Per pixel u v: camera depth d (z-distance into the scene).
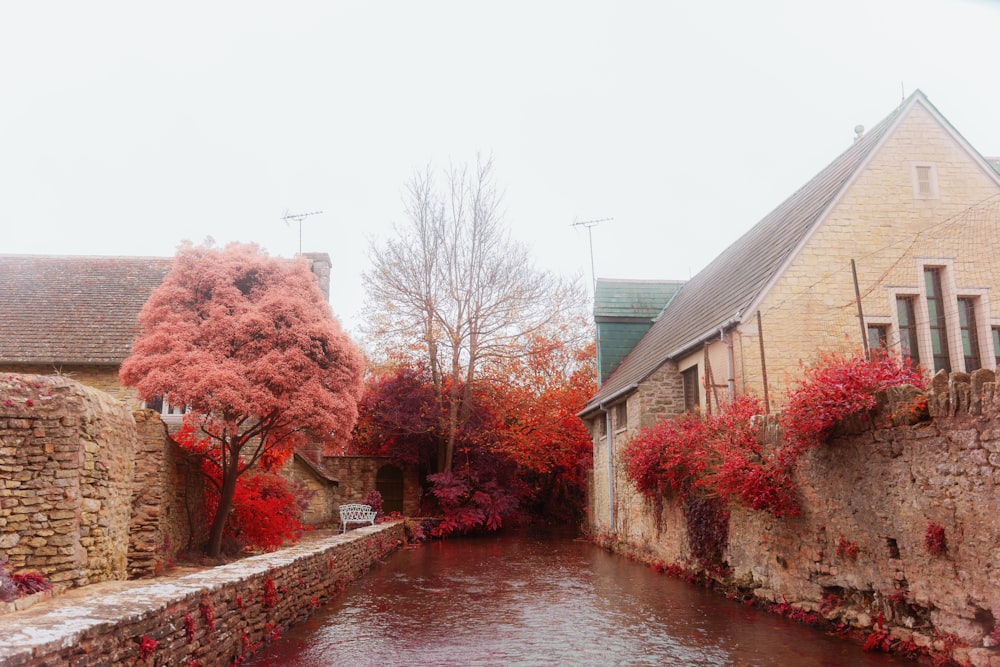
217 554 14.86
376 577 14.78
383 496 29.38
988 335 13.74
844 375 8.26
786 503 9.77
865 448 8.23
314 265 28.77
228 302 14.48
